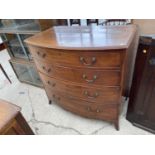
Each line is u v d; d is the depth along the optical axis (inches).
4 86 96.2
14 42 81.6
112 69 37.1
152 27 48.9
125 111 61.4
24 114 69.3
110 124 57.6
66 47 38.1
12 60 86.6
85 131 56.3
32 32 65.1
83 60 38.5
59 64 44.6
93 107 49.5
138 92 47.9
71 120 62.4
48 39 46.7
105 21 57.0
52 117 65.5
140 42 43.3
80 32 49.2
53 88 56.6
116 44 34.0
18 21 69.1
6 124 25.1
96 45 35.3
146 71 43.2
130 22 51.8
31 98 80.4
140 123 52.7
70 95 51.8
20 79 95.1
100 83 41.5
